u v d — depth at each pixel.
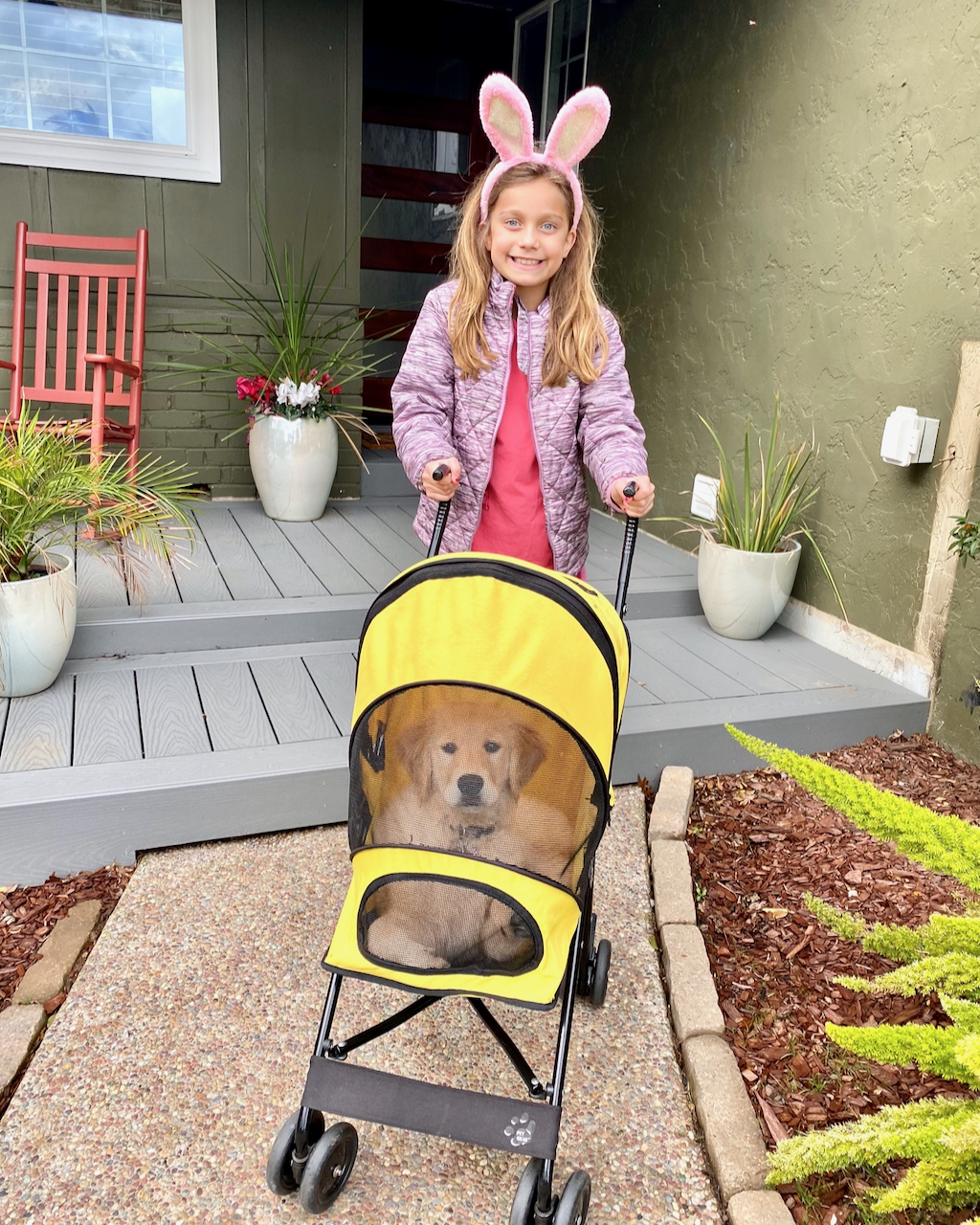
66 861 2.37
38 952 2.10
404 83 5.73
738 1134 1.68
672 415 4.62
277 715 2.84
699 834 2.69
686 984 2.04
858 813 1.39
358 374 4.57
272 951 2.14
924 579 3.21
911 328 3.17
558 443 2.09
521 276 1.95
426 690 1.40
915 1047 1.41
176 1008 1.96
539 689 1.37
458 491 2.15
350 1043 1.52
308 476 4.38
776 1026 1.98
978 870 1.31
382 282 5.98
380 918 1.39
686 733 2.93
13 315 4.17
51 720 2.71
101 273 4.09
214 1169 1.62
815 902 1.74
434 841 1.38
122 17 4.07
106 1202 1.55
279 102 4.33
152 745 2.61
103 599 3.39
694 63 4.23
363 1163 1.66
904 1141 1.34
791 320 3.75
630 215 4.87
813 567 3.74
